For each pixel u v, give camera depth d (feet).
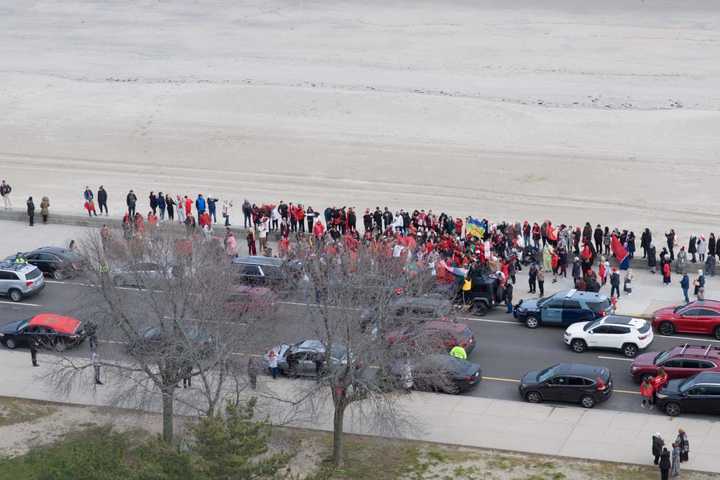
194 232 274.77
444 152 430.61
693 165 410.72
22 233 345.31
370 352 205.98
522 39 641.40
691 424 218.79
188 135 459.32
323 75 561.02
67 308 286.66
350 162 424.46
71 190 402.52
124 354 219.20
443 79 549.54
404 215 325.83
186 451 165.37
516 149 431.84
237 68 584.40
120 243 247.09
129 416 224.53
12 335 259.80
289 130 459.32
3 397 237.25
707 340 258.98
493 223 360.89
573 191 391.04
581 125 459.32
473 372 235.61
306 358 238.68
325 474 162.61
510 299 279.69
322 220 364.99
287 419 216.54
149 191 400.47
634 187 392.47
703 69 567.59
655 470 202.08
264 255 312.50
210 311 214.07
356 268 226.58
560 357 253.03
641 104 499.92
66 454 197.26
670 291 292.20
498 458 208.85
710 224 356.79
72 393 238.48
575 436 216.13
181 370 210.79
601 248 313.32
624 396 232.32
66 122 480.23
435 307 234.79
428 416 225.97
